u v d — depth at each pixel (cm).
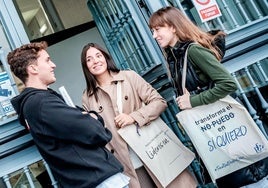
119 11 307
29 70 175
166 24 199
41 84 179
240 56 276
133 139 203
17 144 217
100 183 154
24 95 167
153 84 297
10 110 221
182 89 195
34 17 525
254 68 305
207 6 275
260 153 176
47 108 156
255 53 280
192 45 183
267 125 286
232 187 186
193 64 186
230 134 180
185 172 217
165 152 208
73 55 439
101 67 223
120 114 207
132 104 218
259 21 282
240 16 311
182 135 277
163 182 199
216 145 180
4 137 213
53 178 215
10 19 244
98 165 156
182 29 193
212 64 176
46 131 156
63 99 184
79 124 155
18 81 247
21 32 246
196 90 188
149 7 277
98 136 159
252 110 251
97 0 347
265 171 183
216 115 181
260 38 282
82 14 517
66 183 158
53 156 158
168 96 282
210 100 177
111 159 164
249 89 296
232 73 269
